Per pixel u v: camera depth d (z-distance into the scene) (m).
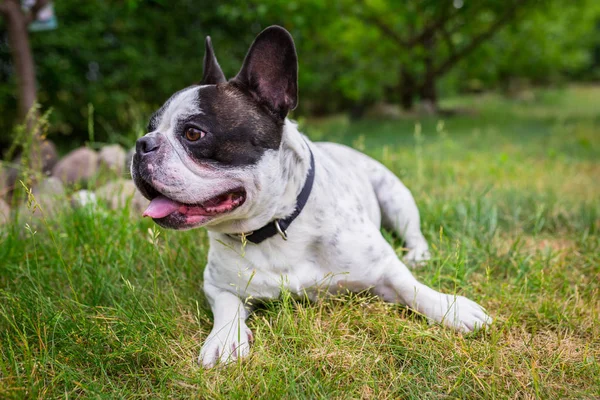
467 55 3.69
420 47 3.29
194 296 0.82
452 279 0.80
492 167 1.48
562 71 6.81
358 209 0.79
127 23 2.22
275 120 0.71
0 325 0.73
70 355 0.66
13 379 0.62
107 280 0.82
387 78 3.55
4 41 2.06
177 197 0.66
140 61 2.26
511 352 0.67
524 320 0.74
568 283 0.83
